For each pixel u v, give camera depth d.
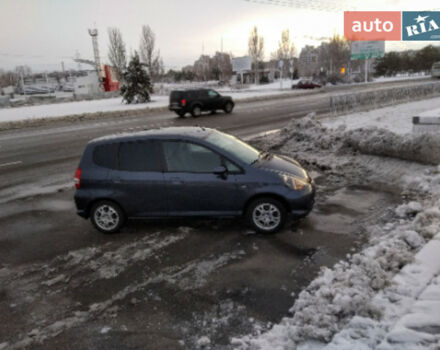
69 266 4.95
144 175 5.64
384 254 4.39
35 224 6.61
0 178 10.08
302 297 3.83
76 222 6.59
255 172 5.42
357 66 92.06
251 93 43.88
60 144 14.89
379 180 7.72
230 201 5.49
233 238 5.43
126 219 5.88
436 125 9.59
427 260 4.05
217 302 3.95
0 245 5.80
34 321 3.82
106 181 5.73
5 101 38.91
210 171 5.52
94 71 62.84
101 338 3.50
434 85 26.91
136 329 3.60
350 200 6.72
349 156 9.41
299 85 51.56
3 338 3.58
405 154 8.30
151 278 4.50
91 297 4.19
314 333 3.21
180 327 3.60
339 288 3.76
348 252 4.83
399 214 5.86
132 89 35.44
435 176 7.09
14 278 4.72
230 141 6.11
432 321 3.07
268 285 4.21
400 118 15.31
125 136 5.86
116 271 4.73
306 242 5.18
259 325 3.56
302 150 10.59
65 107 33.91
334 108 18.64
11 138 17.48
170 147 5.67
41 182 9.43
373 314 3.30
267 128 15.95
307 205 5.44
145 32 58.00
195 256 4.98
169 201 5.64
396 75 94.56
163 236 5.64
